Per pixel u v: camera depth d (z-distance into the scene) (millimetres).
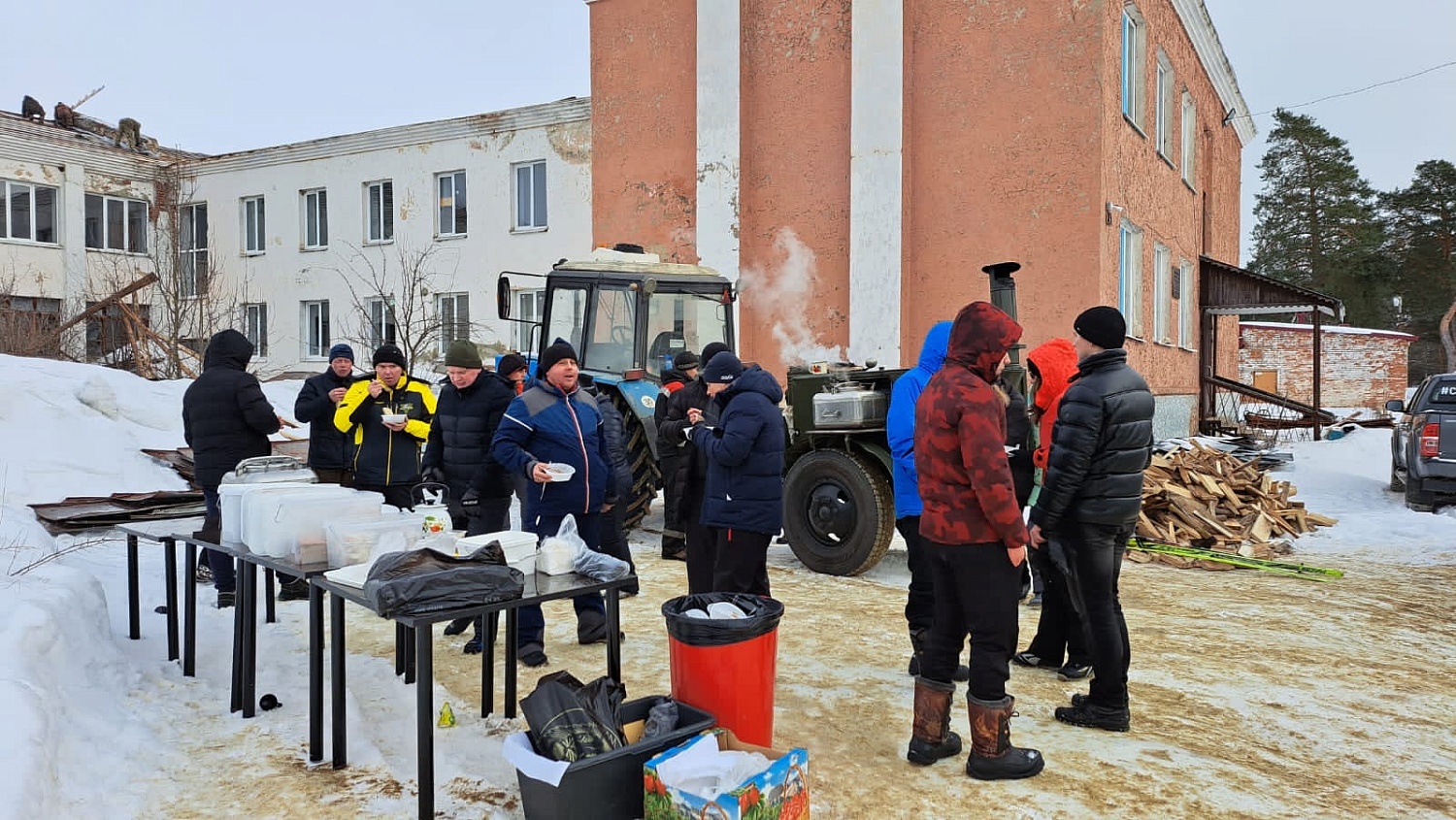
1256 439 14539
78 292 19688
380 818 2713
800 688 3906
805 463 6430
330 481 5727
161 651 4316
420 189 17938
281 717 3553
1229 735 3426
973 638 2988
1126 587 6000
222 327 18469
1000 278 6078
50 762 2746
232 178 20016
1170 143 13492
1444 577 6305
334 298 18953
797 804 2516
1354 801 2875
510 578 2904
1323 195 44250
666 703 2867
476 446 4988
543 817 2508
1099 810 2777
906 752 3225
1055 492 3324
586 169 16359
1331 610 5359
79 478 7789
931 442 2980
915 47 10906
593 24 13531
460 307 17750
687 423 5055
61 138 19516
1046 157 10180
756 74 12117
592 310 7453
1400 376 25359
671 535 6809
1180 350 14289
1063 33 10070
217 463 5023
